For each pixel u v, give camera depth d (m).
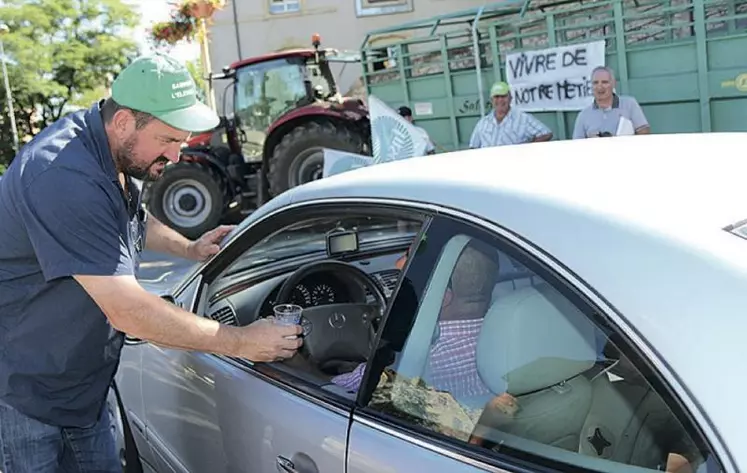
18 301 2.09
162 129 2.04
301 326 2.26
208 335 2.01
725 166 1.72
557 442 1.47
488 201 1.65
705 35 5.52
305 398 1.96
